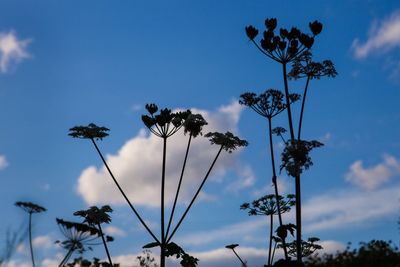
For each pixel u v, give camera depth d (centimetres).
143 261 1739
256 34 1543
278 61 1528
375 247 2156
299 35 1511
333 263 2127
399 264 1973
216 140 1458
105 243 1359
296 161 1367
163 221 1381
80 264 1467
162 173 1404
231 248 1769
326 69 1523
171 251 1346
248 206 1762
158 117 1391
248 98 1639
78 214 1371
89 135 1429
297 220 1402
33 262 963
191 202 1405
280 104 1630
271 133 1631
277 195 1573
